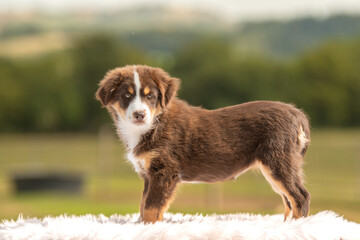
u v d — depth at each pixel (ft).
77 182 60.70
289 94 157.07
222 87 156.66
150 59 165.78
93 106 148.46
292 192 16.96
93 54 157.99
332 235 15.52
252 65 161.27
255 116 17.53
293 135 17.22
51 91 149.28
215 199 53.06
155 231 15.05
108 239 14.93
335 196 58.29
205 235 15.02
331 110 154.61
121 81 17.93
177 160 17.42
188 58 162.50
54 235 15.37
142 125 17.08
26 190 59.93
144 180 18.30
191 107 18.42
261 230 15.20
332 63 159.84
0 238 15.74
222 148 17.44
